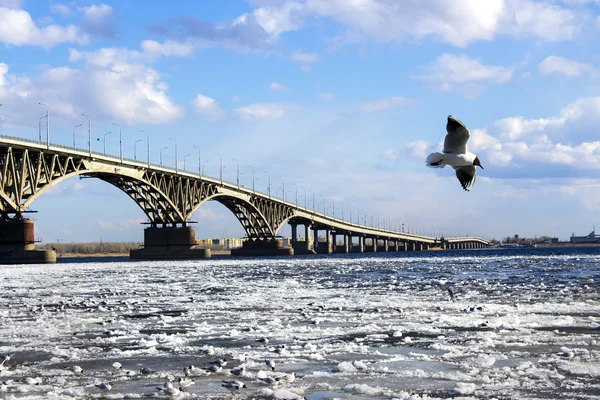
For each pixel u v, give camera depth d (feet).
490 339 59.57
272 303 97.81
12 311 91.91
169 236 499.51
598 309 81.41
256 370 49.57
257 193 621.31
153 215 500.74
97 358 55.57
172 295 117.60
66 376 48.88
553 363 49.70
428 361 51.57
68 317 83.71
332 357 53.83
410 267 237.45
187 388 43.98
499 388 42.75
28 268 308.60
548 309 82.23
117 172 415.44
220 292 123.24
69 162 378.12
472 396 41.01
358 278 165.99
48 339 66.03
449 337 62.28
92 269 285.43
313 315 81.05
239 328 71.15
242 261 417.49
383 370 48.67
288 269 245.65
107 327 73.97
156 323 77.05
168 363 52.95
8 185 346.54
